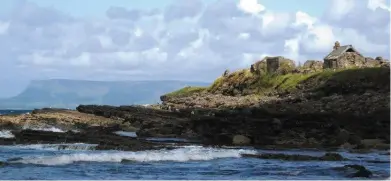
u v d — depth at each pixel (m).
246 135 47.72
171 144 42.59
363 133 47.66
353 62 107.19
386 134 46.97
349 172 26.28
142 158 30.95
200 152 34.44
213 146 42.66
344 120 51.56
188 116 73.31
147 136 53.16
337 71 93.50
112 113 75.12
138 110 79.06
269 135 48.25
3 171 24.62
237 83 119.44
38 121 59.31
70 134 44.16
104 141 40.34
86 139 41.31
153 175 24.80
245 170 27.31
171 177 24.20
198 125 54.72
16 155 32.31
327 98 77.12
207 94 122.06
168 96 136.38
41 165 27.06
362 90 80.12
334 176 25.17
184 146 40.72
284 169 27.86
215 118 54.16
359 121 51.31
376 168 28.91
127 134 55.41
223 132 50.97
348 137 45.25
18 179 22.20
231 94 118.44
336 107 66.19
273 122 49.94
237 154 34.47
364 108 62.25
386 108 58.19
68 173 24.58
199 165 29.19
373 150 40.81
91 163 28.58
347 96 76.69
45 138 42.28
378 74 83.38
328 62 108.12
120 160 30.05
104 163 28.75
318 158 32.78
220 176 24.92
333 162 31.61
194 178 24.00
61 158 29.06
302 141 46.12
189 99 109.88
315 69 109.31
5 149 36.25
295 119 51.97
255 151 37.19
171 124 59.47
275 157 33.22
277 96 97.94
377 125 49.66
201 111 76.50
